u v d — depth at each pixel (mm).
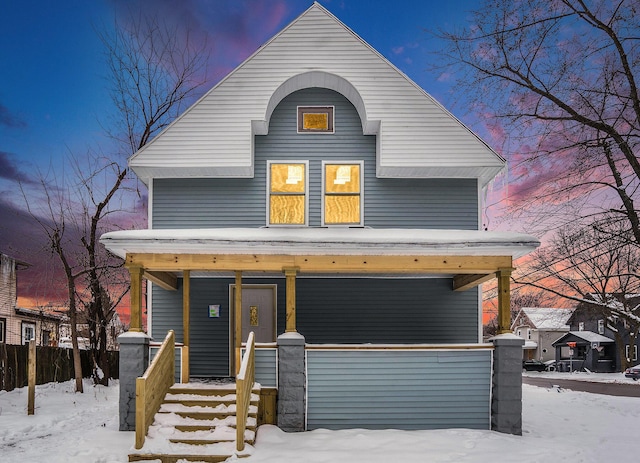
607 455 8328
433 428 9805
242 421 8164
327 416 9773
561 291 16047
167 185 12461
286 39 12266
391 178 12492
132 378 9625
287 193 12398
